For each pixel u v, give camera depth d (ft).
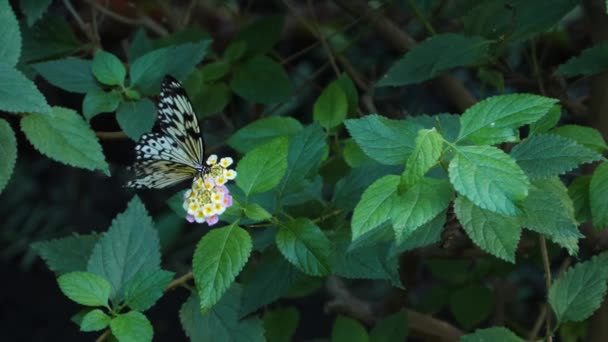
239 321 2.87
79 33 3.85
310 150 2.83
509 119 2.50
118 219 2.91
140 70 3.07
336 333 3.37
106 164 2.84
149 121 3.02
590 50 2.98
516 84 3.57
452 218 2.70
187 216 2.73
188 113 2.81
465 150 2.44
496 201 2.39
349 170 3.19
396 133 2.57
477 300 3.76
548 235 2.67
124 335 2.74
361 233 2.46
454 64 3.02
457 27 3.83
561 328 3.71
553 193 2.58
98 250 2.88
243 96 3.56
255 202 2.81
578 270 2.87
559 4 2.95
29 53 3.42
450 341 3.76
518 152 2.60
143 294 2.79
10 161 2.78
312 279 3.55
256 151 2.74
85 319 2.76
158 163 2.90
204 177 2.74
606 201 2.68
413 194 2.48
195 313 2.88
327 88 3.19
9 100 2.72
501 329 2.79
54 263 3.00
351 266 2.76
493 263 3.65
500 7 3.05
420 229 2.56
